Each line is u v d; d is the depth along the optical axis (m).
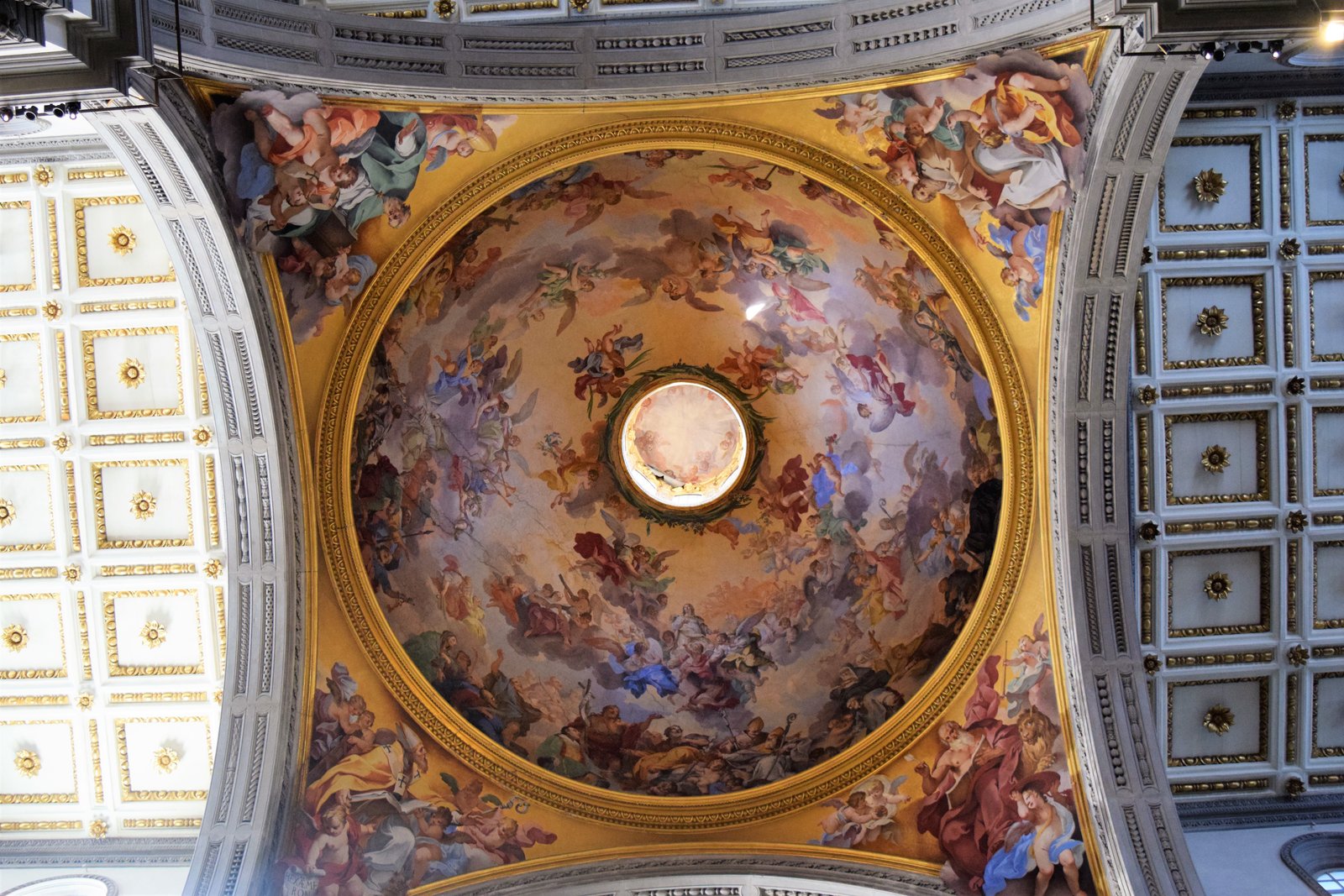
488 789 15.38
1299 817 16.17
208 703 16.50
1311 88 15.40
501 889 14.81
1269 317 16.05
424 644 15.53
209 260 12.96
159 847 16.53
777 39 13.00
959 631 15.09
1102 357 13.50
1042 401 13.92
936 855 14.53
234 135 12.29
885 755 15.27
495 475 16.75
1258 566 16.48
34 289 15.94
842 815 15.20
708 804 15.58
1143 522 16.22
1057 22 11.48
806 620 16.80
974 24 12.16
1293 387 16.02
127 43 9.85
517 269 15.61
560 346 16.86
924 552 15.84
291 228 13.20
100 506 16.38
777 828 15.36
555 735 16.14
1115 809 13.45
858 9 12.75
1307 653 16.38
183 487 16.31
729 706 16.64
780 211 15.00
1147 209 12.59
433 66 12.85
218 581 16.34
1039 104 12.30
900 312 15.18
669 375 17.44
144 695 16.55
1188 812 16.27
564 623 16.91
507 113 13.33
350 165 13.07
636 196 15.13
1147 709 13.79
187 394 16.06
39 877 16.20
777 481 17.36
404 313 14.72
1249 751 16.62
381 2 14.22
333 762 14.51
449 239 14.23
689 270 16.39
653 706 16.69
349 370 14.21
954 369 14.93
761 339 16.94
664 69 13.13
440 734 15.29
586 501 17.41
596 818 15.52
